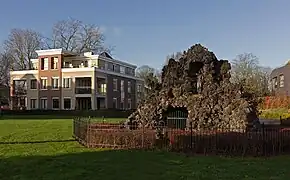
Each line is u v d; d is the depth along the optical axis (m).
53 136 21.80
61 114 54.31
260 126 17.58
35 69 65.56
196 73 21.97
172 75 21.72
